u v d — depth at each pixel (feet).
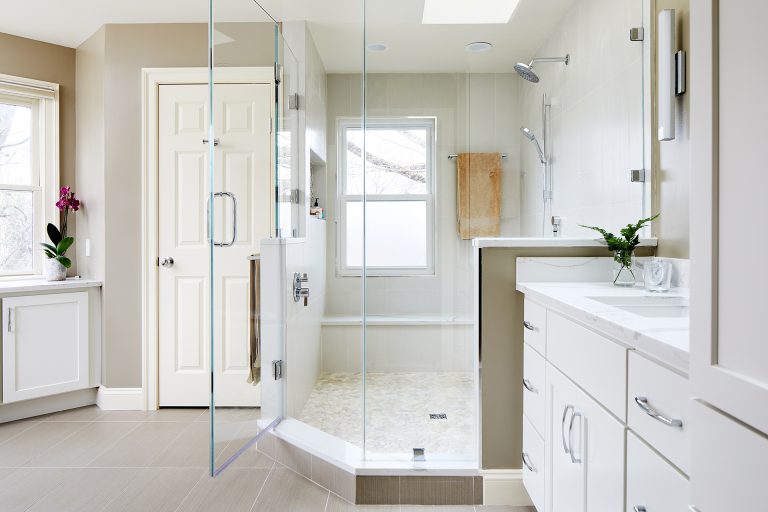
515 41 6.97
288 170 8.12
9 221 10.63
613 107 6.56
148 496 6.76
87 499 6.68
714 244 2.13
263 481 7.22
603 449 3.79
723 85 2.05
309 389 8.60
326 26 8.01
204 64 10.22
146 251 10.30
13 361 9.40
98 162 10.61
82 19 10.02
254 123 7.42
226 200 6.93
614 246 5.93
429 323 6.95
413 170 7.12
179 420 9.69
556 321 4.89
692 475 2.34
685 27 5.47
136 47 10.25
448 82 7.11
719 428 2.10
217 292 6.63
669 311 4.78
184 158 10.28
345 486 6.70
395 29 7.18
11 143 10.68
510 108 7.00
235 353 6.96
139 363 10.36
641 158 6.36
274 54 7.63
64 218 10.90
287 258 8.15
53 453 8.16
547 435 5.17
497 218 7.01
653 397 3.06
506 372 6.43
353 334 8.55
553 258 6.34
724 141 2.05
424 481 6.52
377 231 7.08
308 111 8.13
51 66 10.98
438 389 6.90
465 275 6.97
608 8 6.56
